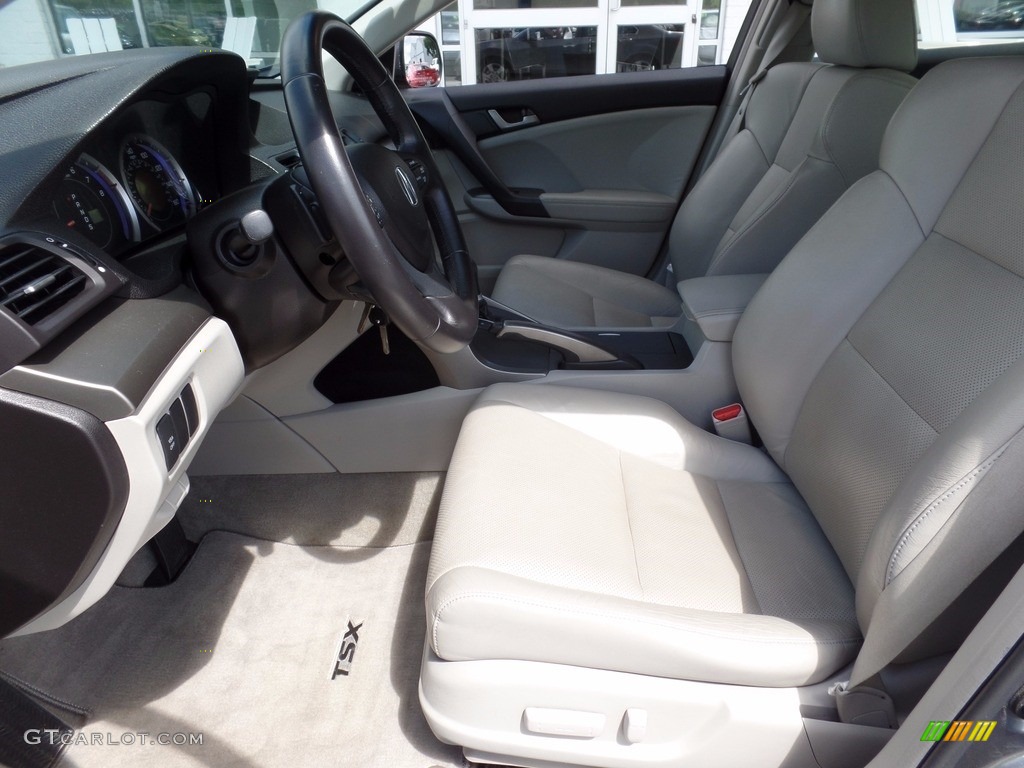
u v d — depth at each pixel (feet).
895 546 2.51
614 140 7.65
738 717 2.94
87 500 2.63
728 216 6.26
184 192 3.93
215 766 3.65
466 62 18.54
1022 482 2.28
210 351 3.21
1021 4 5.06
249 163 4.35
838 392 3.53
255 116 4.88
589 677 3.00
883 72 4.89
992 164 3.05
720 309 4.67
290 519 5.02
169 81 3.57
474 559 3.12
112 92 3.13
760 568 3.45
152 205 3.70
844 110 4.88
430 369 4.68
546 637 2.93
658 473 4.07
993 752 2.27
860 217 3.63
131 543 2.87
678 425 4.32
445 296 3.51
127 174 3.53
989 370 2.73
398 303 3.11
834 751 2.97
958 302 2.98
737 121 6.67
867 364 3.39
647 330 5.45
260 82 5.62
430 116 7.48
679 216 6.69
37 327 2.49
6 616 2.88
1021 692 2.18
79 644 4.28
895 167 3.51
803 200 5.13
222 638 4.33
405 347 4.63
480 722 3.12
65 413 2.48
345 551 4.89
